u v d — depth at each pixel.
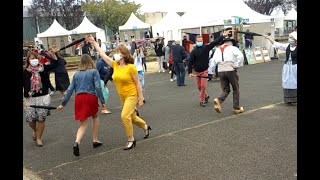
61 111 10.51
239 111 8.17
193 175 4.82
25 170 5.50
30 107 6.57
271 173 4.70
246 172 4.79
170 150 5.93
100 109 10.12
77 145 5.84
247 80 13.88
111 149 6.26
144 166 5.30
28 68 6.57
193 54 9.37
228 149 5.76
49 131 8.01
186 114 8.59
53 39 38.84
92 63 6.23
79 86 6.08
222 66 8.07
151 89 13.77
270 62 21.36
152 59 30.56
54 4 48.62
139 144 6.39
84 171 5.30
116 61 6.21
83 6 50.78
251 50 21.45
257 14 22.23
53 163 5.77
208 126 7.26
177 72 14.16
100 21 53.03
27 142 7.20
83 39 6.47
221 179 4.62
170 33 27.38
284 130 6.57
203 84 9.34
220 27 24.27
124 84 6.16
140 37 43.38
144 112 9.21
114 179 4.92
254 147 5.76
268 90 11.11
